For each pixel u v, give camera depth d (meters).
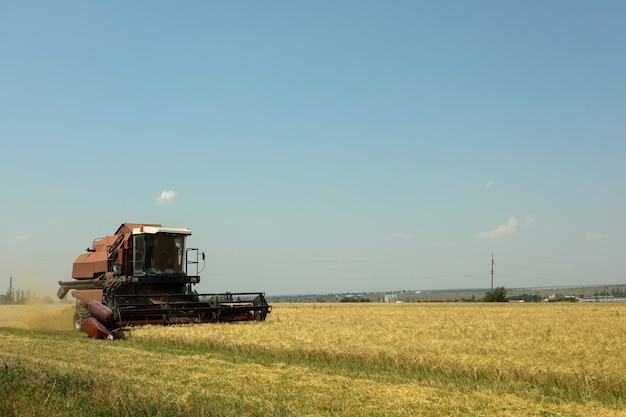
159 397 11.06
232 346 20.80
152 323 26.22
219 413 10.18
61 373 13.11
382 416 10.86
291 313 49.66
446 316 42.69
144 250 28.94
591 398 12.96
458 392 12.95
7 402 10.70
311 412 11.07
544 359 15.85
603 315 45.03
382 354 17.69
